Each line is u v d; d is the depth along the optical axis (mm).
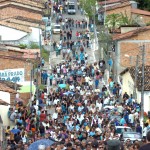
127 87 82875
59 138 49312
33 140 47219
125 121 60094
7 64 75500
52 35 126500
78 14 146500
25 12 117938
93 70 91500
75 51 111188
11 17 112688
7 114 59031
